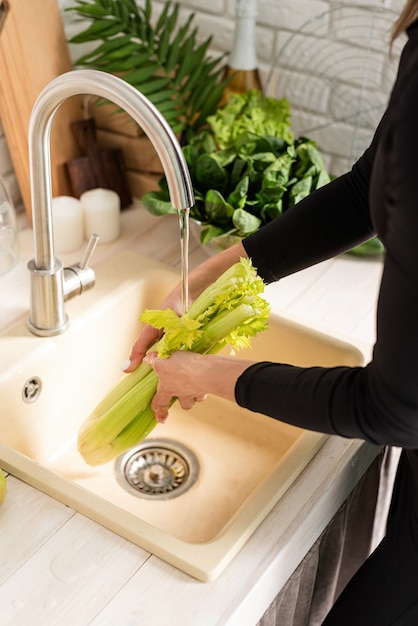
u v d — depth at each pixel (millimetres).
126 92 847
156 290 1379
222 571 888
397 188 706
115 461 1267
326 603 1285
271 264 1070
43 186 1055
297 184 1331
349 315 1332
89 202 1439
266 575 896
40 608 840
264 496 968
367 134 1587
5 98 1371
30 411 1188
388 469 1296
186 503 1195
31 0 1346
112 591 861
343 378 800
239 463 1269
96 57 1595
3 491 931
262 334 1274
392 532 1089
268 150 1376
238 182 1349
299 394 820
